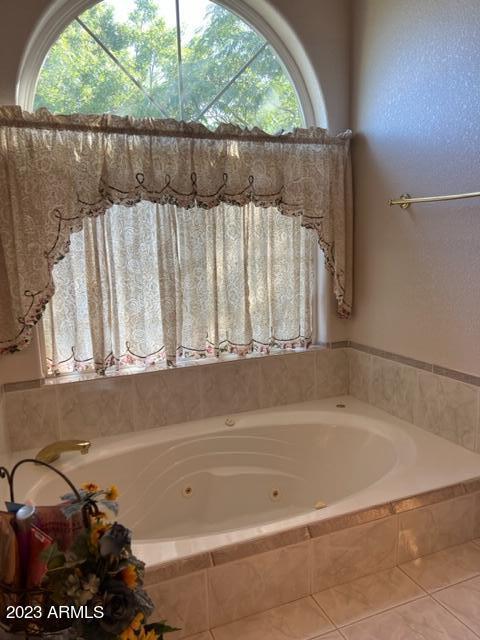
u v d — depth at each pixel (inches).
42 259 82.2
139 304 93.1
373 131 98.5
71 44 86.7
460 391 84.0
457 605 63.9
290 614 63.4
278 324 106.7
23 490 74.8
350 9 101.6
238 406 104.0
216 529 93.0
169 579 58.6
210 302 99.3
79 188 83.7
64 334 90.8
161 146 87.7
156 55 91.7
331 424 99.8
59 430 90.5
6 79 79.9
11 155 79.4
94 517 45.4
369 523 68.7
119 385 93.5
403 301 95.0
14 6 79.3
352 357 111.7
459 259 81.8
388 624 61.1
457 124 79.5
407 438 89.0
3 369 84.9
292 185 98.3
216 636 60.4
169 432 95.2
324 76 101.0
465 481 74.9
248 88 99.4
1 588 43.4
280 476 99.0
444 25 80.2
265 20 98.6
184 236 94.7
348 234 106.1
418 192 88.9
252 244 101.0
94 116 82.6
